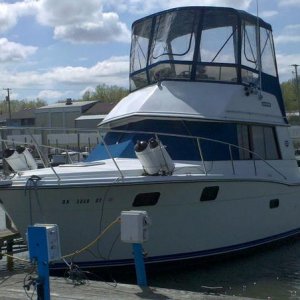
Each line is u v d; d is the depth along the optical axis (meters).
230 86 10.12
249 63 10.58
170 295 6.05
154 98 9.95
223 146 9.64
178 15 10.44
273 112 11.09
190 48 10.18
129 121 10.23
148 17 11.01
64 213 7.93
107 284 6.57
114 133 10.57
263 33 11.27
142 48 11.02
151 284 8.41
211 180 8.60
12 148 9.19
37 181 7.72
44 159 9.20
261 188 9.81
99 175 7.98
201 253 8.97
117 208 8.07
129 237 6.33
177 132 9.68
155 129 9.84
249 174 9.79
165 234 8.51
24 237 8.22
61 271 8.14
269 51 11.47
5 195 7.94
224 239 9.26
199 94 9.88
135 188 7.99
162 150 8.21
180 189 8.37
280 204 10.55
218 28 10.31
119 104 11.17
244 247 9.69
